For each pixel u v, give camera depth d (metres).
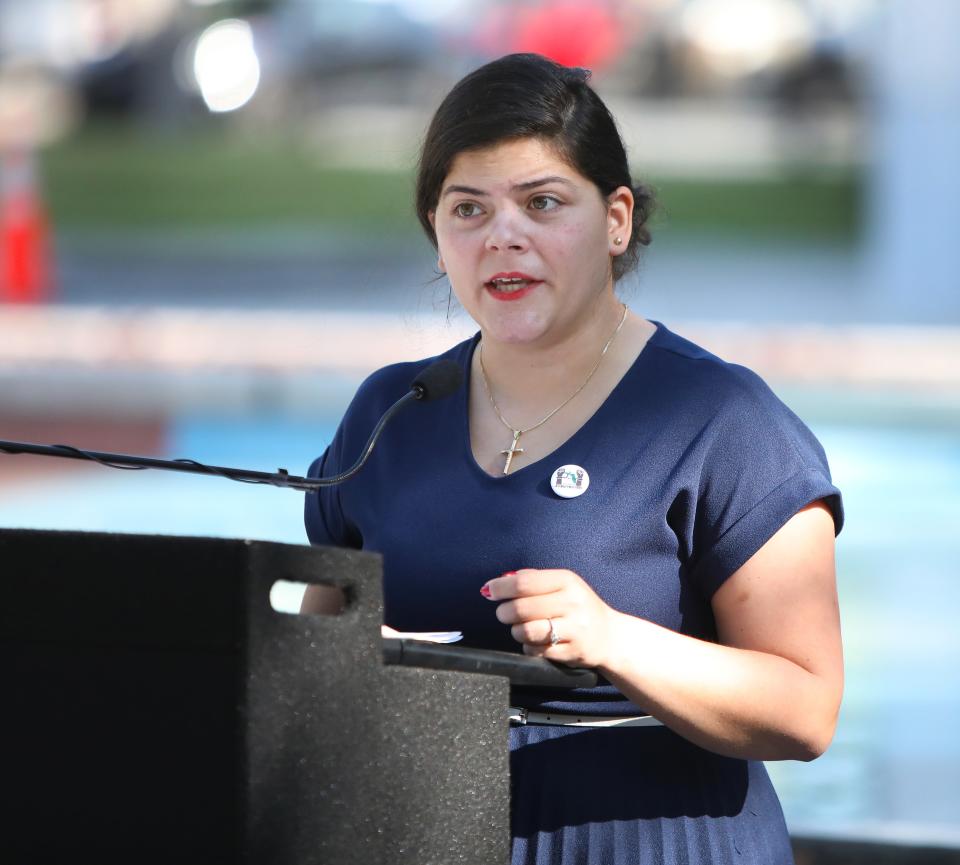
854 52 68.69
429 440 8.02
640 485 7.50
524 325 7.55
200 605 5.45
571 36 64.88
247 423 33.69
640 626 6.89
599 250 7.65
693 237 54.03
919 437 32.69
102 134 68.94
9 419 33.97
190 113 69.06
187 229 55.69
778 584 7.38
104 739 5.62
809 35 69.19
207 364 33.88
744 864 7.52
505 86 7.49
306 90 68.88
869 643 20.66
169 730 5.52
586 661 6.68
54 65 70.44
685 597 7.61
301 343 35.53
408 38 68.31
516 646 7.59
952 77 42.03
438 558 7.69
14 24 70.56
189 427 33.69
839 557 25.06
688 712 6.94
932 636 20.95
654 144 66.56
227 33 69.38
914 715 17.83
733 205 59.09
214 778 5.46
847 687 18.91
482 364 8.12
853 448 32.41
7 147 62.97
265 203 59.44
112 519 26.55
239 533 25.66
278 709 5.50
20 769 5.75
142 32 69.75
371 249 51.72
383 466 8.11
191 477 29.30
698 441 7.51
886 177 43.25
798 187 61.56
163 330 36.69
